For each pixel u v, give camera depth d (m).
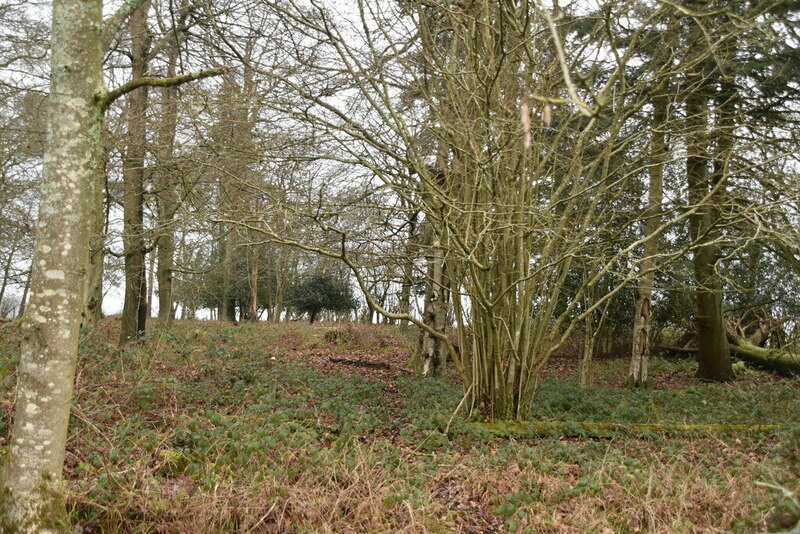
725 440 6.79
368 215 8.30
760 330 15.75
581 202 8.84
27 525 2.98
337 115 7.84
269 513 4.27
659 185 11.29
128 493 4.21
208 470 4.71
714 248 12.01
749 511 4.28
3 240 12.63
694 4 8.74
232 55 7.98
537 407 8.90
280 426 5.98
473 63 7.53
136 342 8.65
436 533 4.32
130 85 3.28
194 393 7.42
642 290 11.79
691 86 8.45
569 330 7.84
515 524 4.39
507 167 7.55
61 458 3.13
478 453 6.07
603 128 9.13
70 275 3.09
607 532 4.31
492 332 7.52
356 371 12.53
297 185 8.27
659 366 15.42
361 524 4.27
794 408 8.02
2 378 5.87
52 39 3.12
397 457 5.64
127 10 3.33
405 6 8.23
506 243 7.62
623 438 6.88
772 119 9.77
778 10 8.70
